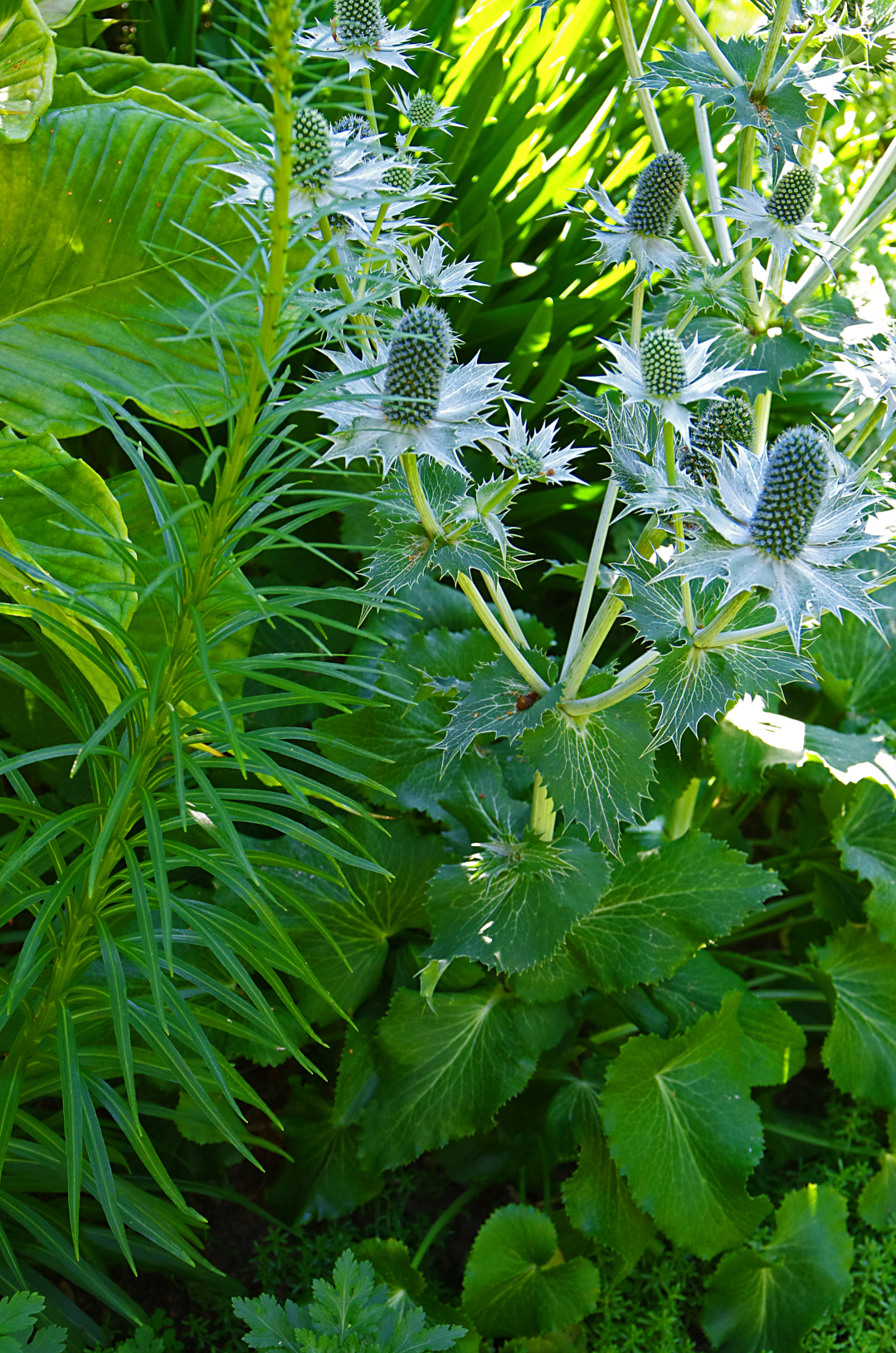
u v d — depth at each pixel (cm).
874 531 85
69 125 93
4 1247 85
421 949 105
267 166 81
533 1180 109
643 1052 99
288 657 81
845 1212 102
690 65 92
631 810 89
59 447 89
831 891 113
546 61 118
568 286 122
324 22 96
